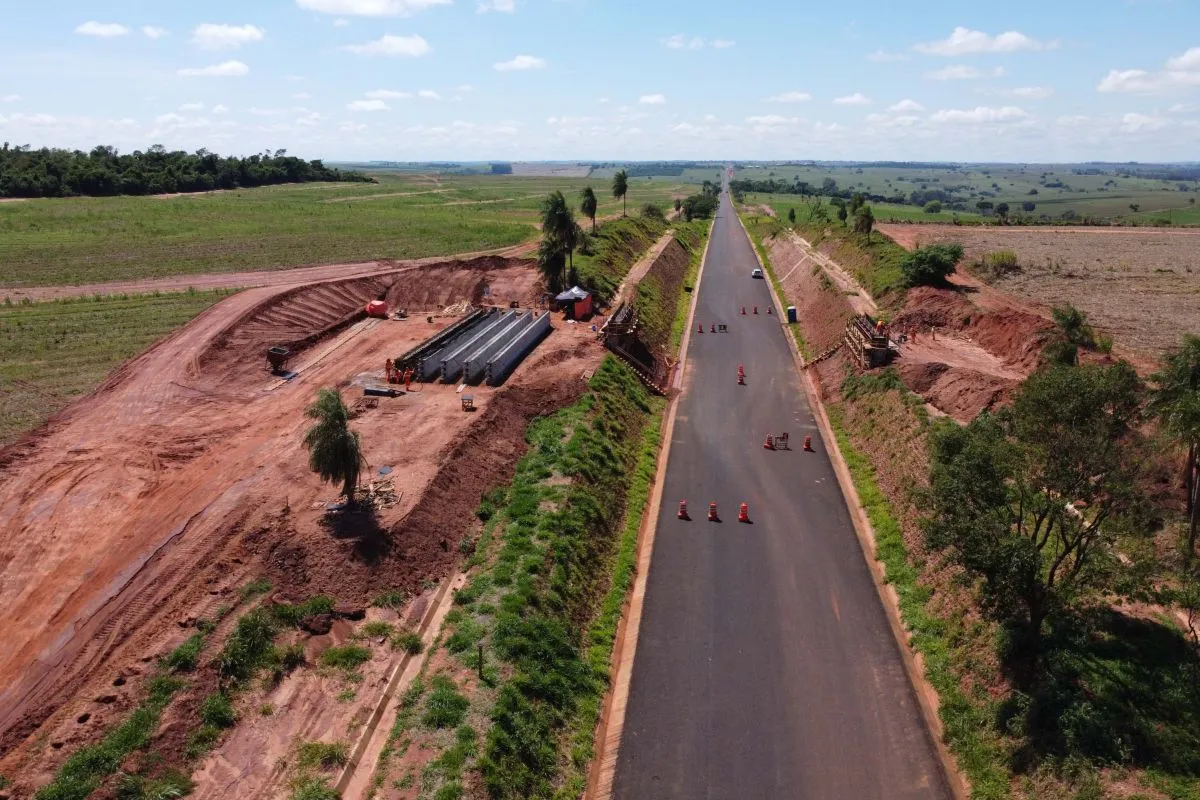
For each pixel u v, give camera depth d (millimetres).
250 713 20906
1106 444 20984
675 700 24156
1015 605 22359
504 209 146250
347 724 20844
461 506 32219
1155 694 21500
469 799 18719
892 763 21906
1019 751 21156
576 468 35594
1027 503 22391
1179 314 64625
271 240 91812
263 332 53375
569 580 28547
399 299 66812
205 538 28000
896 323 57594
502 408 41312
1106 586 21953
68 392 41906
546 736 21734
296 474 33094
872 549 32781
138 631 23406
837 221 120562
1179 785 18938
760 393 51656
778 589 29922
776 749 22312
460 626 25000
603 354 52625
